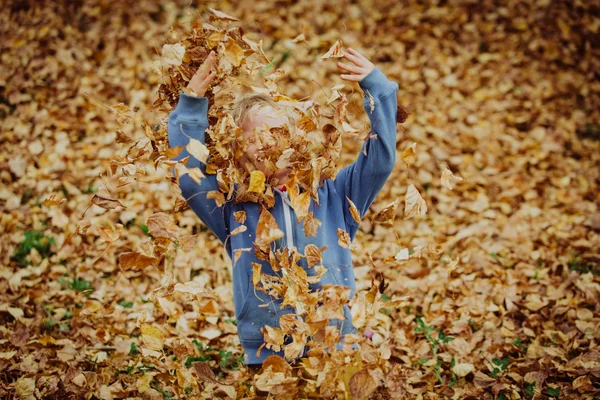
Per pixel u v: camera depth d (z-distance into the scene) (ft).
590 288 10.16
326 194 6.63
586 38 18.25
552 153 14.75
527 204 13.08
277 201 6.54
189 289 6.28
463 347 8.96
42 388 7.75
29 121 14.78
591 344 8.84
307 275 6.38
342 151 14.89
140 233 12.12
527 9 19.19
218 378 8.34
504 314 9.86
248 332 6.53
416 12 19.33
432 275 10.93
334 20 19.13
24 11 17.94
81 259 11.32
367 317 5.88
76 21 18.11
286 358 5.67
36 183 13.05
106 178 6.51
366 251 6.45
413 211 6.09
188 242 6.25
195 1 18.95
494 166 14.19
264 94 6.68
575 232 12.06
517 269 11.09
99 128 14.90
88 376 7.82
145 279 10.99
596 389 7.79
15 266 11.02
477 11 19.30
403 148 14.84
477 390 8.00
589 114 16.17
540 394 7.87
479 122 15.72
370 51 17.99
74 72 16.38
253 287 6.41
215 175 6.49
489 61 17.76
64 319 9.77
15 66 16.25
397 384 7.13
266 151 6.01
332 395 6.06
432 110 16.10
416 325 9.78
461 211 12.94
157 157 6.45
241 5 19.45
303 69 17.15
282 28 18.71
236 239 6.49
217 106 6.60
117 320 9.29
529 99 16.61
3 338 8.99
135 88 16.24
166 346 8.98
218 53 6.31
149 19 18.76
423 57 17.69
